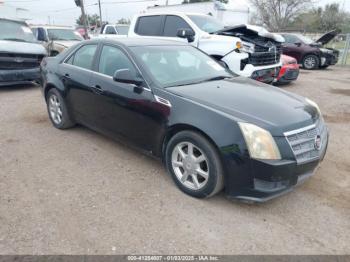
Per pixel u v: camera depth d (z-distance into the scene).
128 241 2.73
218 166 3.10
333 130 5.65
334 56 15.12
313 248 2.70
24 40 9.12
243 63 7.37
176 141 3.40
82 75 4.62
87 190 3.50
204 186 3.23
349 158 4.48
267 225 2.98
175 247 2.67
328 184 3.73
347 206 3.30
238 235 2.84
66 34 12.52
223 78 4.29
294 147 3.02
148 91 3.68
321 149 3.32
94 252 2.60
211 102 3.30
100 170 3.97
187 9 13.59
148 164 4.14
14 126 5.62
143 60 3.96
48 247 2.64
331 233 2.89
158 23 8.62
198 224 2.97
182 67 4.21
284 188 3.00
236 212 3.16
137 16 9.15
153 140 3.72
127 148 4.65
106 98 4.18
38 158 4.30
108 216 3.05
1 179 3.71
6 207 3.17
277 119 3.07
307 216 3.13
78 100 4.77
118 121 4.12
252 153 2.89
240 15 13.68
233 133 2.97
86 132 5.30
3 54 8.10
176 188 3.56
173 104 3.42
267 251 2.65
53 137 5.07
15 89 9.16
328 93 8.88
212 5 12.92
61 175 3.84
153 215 3.08
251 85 4.06
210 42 7.55
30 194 3.41
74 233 2.81
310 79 11.65
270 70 7.96
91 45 4.70
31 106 7.05
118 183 3.66
